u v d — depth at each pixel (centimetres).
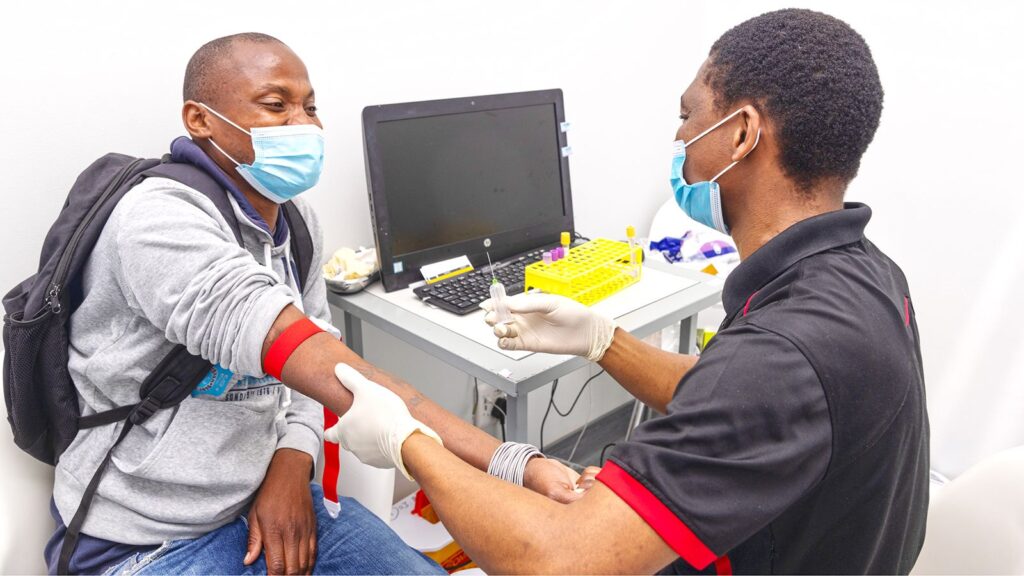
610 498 64
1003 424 193
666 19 218
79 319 99
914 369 72
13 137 115
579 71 198
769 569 75
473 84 175
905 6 183
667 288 152
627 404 258
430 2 160
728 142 82
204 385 101
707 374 67
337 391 86
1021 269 180
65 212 98
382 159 144
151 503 99
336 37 147
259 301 87
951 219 189
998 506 101
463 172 158
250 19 135
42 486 107
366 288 152
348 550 112
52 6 113
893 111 192
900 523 77
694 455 62
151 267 89
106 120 124
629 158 223
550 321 112
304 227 125
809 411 63
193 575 99
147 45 125
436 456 76
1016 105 171
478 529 69
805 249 77
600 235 223
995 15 170
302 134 107
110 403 101
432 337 128
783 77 75
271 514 108
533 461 88
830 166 77
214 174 103
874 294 72
